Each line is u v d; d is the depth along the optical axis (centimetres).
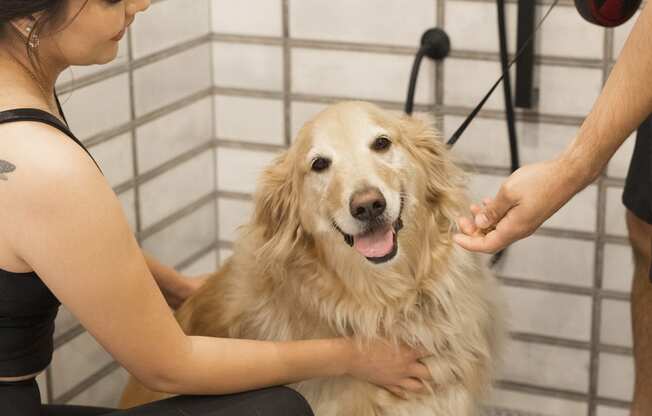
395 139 167
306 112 262
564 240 244
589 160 137
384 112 172
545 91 235
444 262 174
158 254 255
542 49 232
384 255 158
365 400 173
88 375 230
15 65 131
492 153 245
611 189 236
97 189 128
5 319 133
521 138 242
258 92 264
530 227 143
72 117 216
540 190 139
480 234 152
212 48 265
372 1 245
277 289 177
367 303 169
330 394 173
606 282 243
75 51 132
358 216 156
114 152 232
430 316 173
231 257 192
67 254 127
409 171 167
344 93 256
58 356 219
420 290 172
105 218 128
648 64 129
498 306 187
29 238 126
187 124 259
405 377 172
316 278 173
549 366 255
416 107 248
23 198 124
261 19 257
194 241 271
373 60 250
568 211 241
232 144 272
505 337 192
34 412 138
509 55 235
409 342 172
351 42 250
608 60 228
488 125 243
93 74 220
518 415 258
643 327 209
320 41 254
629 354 247
